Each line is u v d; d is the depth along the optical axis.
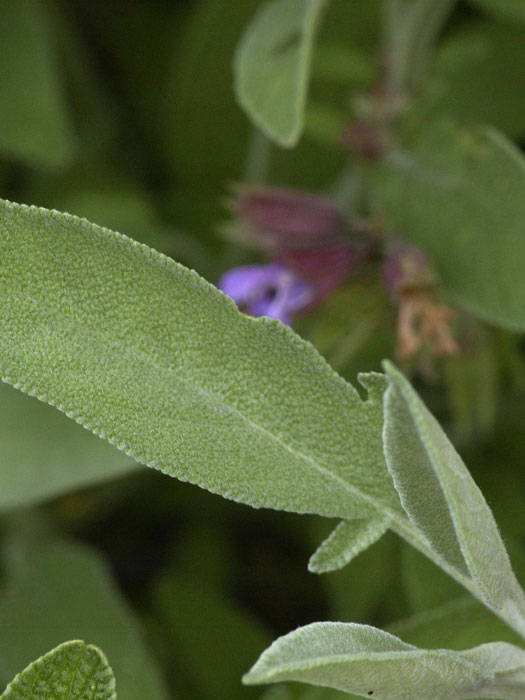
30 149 0.35
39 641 0.31
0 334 0.18
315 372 0.18
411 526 0.18
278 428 0.18
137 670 0.30
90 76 0.42
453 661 0.17
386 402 0.17
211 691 0.35
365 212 0.35
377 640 0.17
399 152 0.32
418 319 0.29
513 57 0.37
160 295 0.18
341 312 0.30
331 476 0.18
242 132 0.41
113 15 0.43
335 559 0.18
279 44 0.28
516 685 0.18
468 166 0.29
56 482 0.28
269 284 0.31
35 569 0.32
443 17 0.36
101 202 0.40
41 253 0.18
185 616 0.37
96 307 0.18
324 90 0.39
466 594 0.25
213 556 0.39
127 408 0.18
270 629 0.37
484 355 0.30
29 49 0.36
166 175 0.43
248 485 0.18
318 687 0.22
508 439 0.36
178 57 0.40
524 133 0.37
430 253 0.29
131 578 0.39
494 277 0.28
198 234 0.41
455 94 0.37
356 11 0.38
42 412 0.29
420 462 0.17
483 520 0.17
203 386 0.18
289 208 0.31
